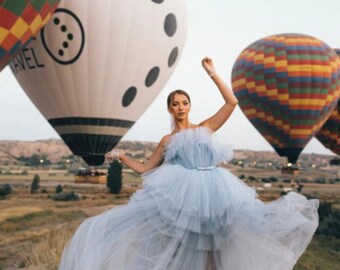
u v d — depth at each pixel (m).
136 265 2.94
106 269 2.91
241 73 30.03
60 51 18.23
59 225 14.55
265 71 28.45
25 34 13.80
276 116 29.25
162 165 3.20
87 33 17.92
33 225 14.63
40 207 20.86
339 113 36.38
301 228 3.07
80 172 27.27
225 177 3.10
